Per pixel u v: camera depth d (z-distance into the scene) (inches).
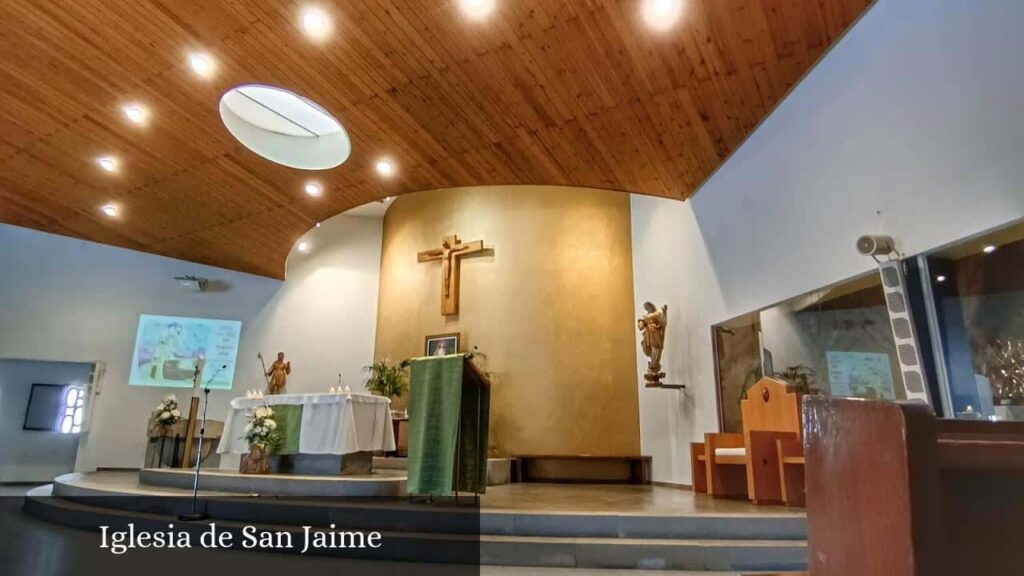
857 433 24.6
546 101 165.8
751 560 111.5
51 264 301.3
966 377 107.1
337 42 148.1
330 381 322.7
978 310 105.5
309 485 161.6
